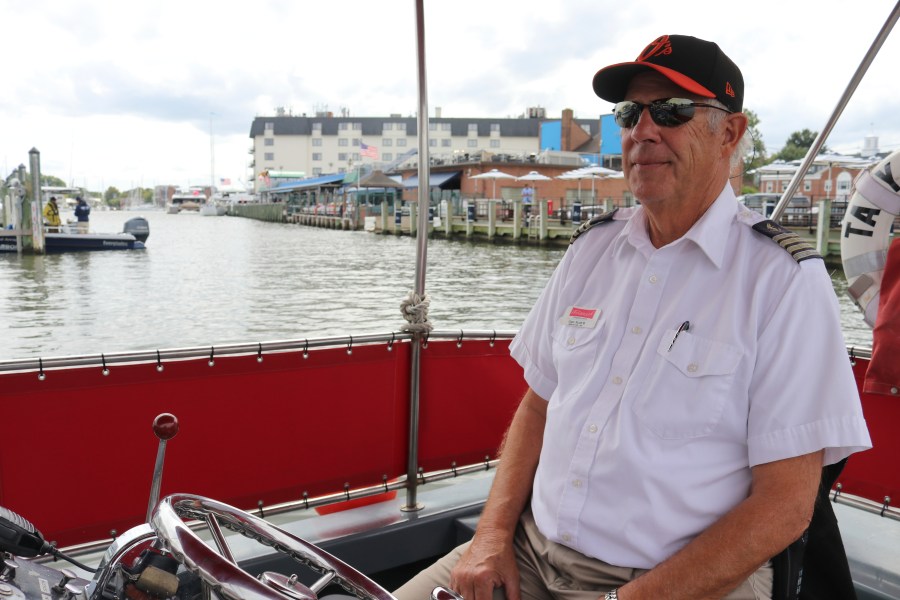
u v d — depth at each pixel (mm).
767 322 1291
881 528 2145
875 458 2205
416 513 2299
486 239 38656
